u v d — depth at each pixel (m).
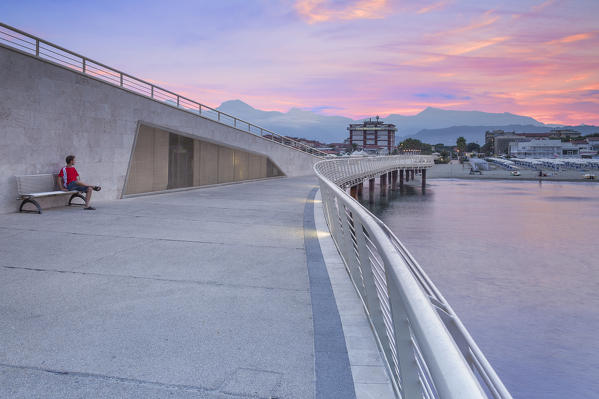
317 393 2.71
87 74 12.57
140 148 15.43
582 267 24.72
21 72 10.50
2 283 5.04
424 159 79.31
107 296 4.64
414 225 38.28
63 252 6.60
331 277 5.34
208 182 20.23
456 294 19.77
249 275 5.49
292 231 8.62
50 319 3.97
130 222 9.43
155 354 3.29
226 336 3.62
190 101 18.19
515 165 152.38
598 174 104.38
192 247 7.09
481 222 39.91
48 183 11.21
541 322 16.20
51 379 2.90
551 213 45.72
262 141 25.33
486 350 13.84
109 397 2.69
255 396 2.70
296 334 3.65
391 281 1.92
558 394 11.16
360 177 37.91
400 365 1.92
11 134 10.30
